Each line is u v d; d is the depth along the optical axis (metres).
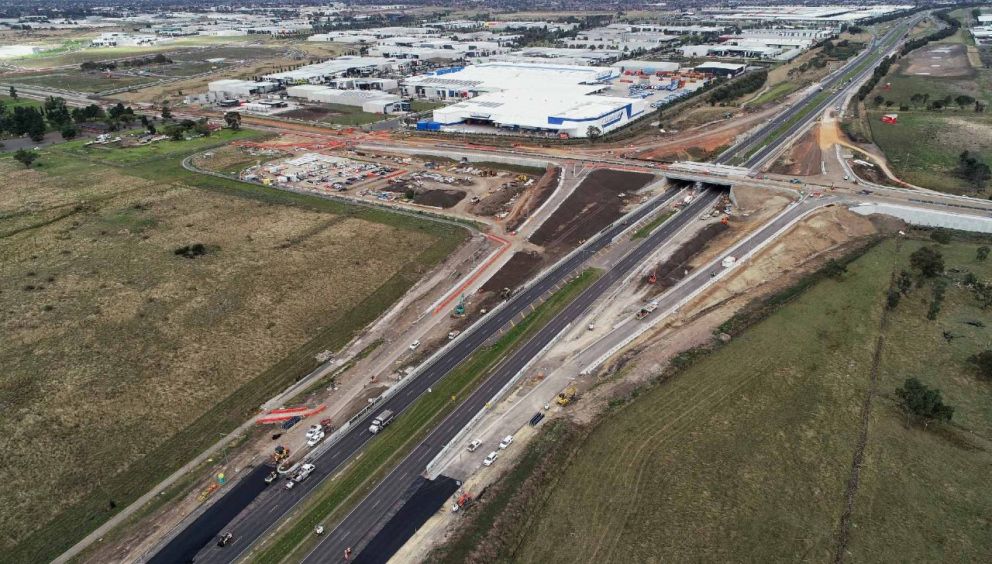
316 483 86.19
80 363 111.56
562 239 155.88
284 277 140.88
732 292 128.62
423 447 91.88
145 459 91.50
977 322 115.31
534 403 99.75
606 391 100.31
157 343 117.50
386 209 177.62
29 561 75.75
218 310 128.12
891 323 116.00
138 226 168.12
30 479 87.62
